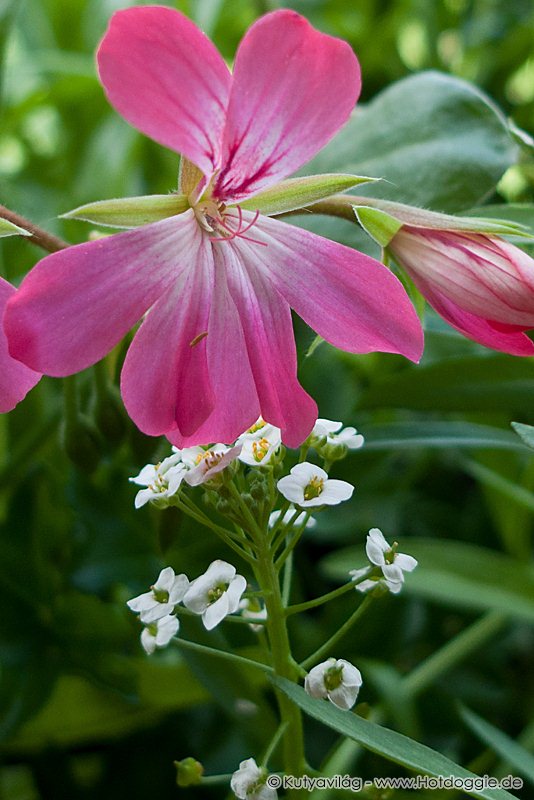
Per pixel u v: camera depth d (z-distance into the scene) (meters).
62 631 0.26
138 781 0.27
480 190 0.25
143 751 0.27
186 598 0.20
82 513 0.26
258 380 0.21
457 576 0.27
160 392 0.21
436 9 0.39
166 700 0.27
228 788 0.26
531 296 0.22
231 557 0.25
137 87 0.20
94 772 0.27
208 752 0.27
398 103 0.26
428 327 0.25
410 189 0.25
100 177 0.34
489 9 0.41
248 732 0.24
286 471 0.25
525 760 0.23
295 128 0.21
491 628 0.27
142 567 0.25
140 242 0.21
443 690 0.27
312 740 0.26
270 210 0.22
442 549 0.27
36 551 0.26
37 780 0.27
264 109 0.21
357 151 0.26
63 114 0.36
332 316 0.21
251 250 0.22
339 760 0.25
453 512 0.31
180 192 0.21
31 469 0.27
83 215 0.21
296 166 0.21
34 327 0.20
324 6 0.41
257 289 0.21
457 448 0.29
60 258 0.20
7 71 0.37
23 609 0.26
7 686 0.25
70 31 0.40
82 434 0.25
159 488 0.21
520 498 0.27
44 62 0.36
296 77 0.21
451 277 0.22
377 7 0.41
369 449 0.26
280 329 0.22
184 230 0.21
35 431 0.26
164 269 0.21
